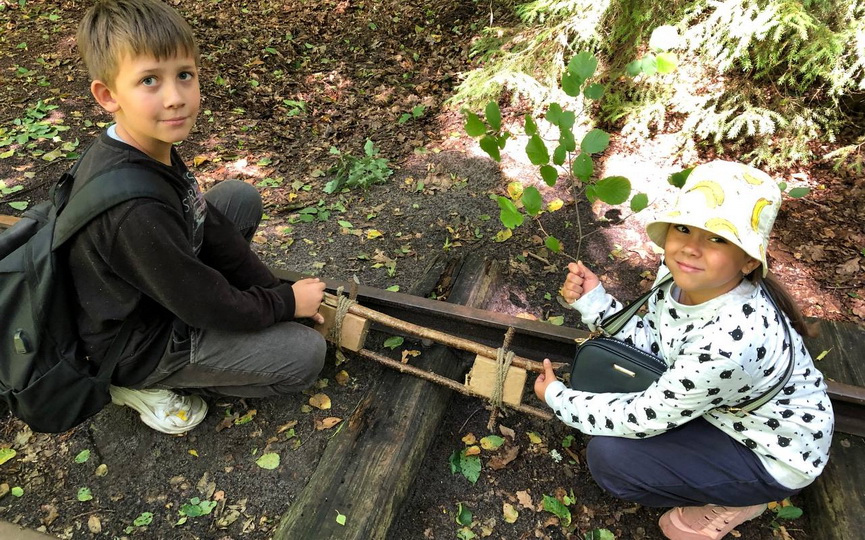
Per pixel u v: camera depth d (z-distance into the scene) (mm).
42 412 1702
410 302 2477
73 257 1622
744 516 1745
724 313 1459
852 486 1928
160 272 1576
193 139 4180
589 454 1806
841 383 2146
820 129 3891
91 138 4121
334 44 5594
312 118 4520
